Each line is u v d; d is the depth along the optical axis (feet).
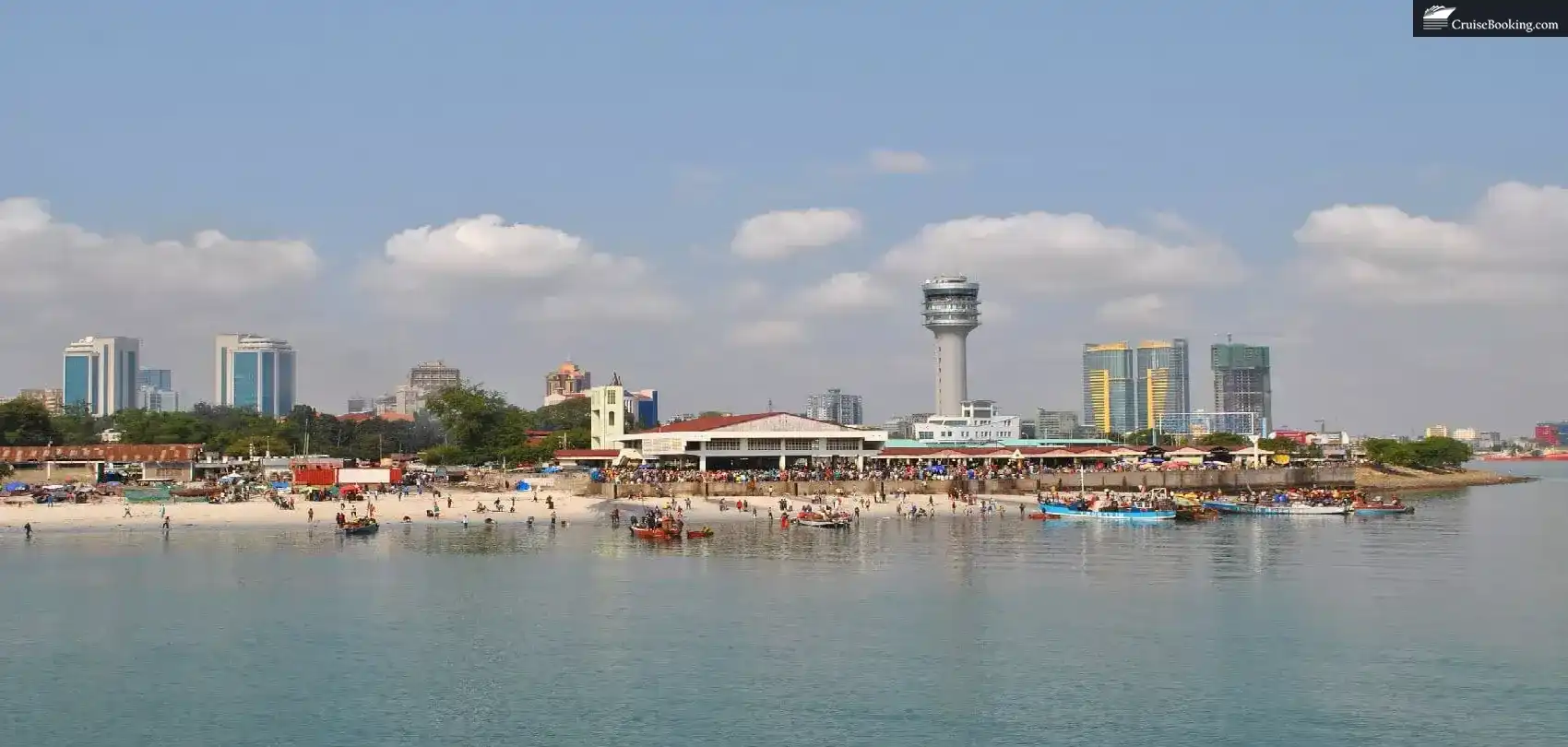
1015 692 284.00
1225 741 250.78
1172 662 309.63
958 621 359.05
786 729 258.16
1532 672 298.56
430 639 335.88
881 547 535.60
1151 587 417.90
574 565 473.67
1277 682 291.58
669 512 654.94
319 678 296.30
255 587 419.74
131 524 629.92
